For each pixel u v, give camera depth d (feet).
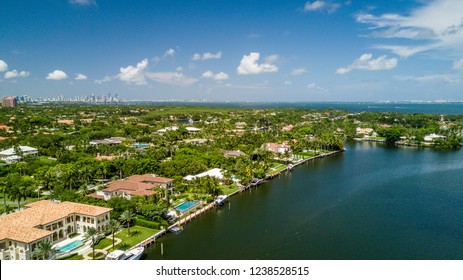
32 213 292.61
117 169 515.91
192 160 554.46
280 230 336.49
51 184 436.76
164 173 509.76
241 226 345.72
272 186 502.79
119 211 336.08
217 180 454.40
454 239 317.83
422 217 372.38
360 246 303.07
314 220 363.15
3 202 396.37
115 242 290.56
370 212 387.55
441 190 474.90
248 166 520.01
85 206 317.01
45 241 250.57
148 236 306.96
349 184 508.53
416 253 290.15
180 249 292.40
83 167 492.95
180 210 375.66
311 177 558.15
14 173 496.23
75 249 274.57
